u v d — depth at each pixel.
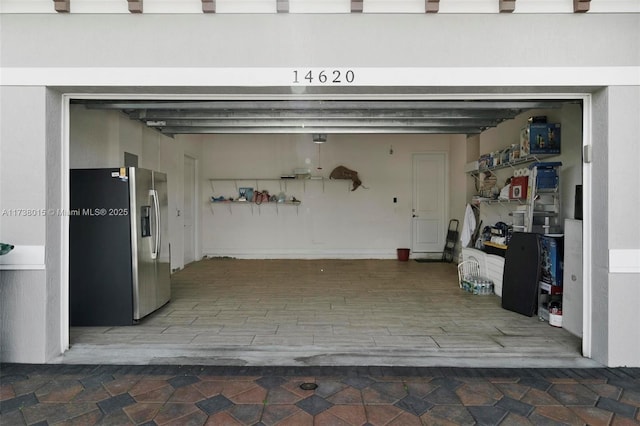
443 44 2.78
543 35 2.76
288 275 6.23
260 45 2.79
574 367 2.81
